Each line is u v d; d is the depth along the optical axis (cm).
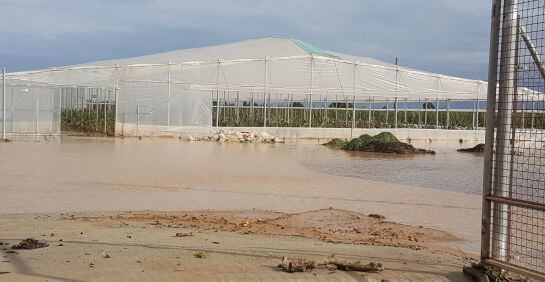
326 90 4594
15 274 578
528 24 600
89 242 741
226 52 5028
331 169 2098
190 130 4075
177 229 885
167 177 1658
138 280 577
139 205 1175
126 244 735
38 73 4066
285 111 4878
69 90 4153
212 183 1567
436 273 655
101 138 3484
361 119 5303
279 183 1623
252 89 4381
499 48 631
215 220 1012
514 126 622
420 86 4941
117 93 3819
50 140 3106
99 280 571
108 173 1703
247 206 1209
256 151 2931
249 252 718
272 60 4438
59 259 642
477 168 2320
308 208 1205
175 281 579
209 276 600
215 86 4244
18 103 3259
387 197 1413
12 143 2800
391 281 620
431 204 1314
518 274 624
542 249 725
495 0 630
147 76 4078
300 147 3431
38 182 1456
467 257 775
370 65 4744
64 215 1009
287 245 786
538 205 575
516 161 644
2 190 1310
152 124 3991
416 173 2056
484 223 643
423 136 4903
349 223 1036
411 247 821
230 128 4216
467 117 5944
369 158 2722
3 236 780
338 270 648
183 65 4162
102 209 1109
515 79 617
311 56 4544
